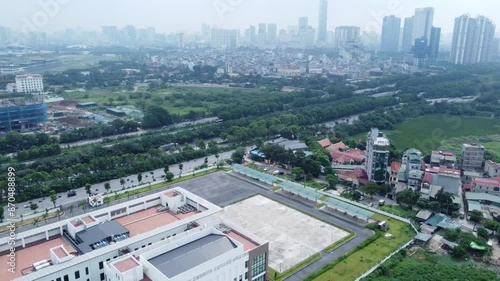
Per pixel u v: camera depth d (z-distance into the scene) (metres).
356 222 123.69
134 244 83.25
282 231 117.75
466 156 172.38
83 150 183.12
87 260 75.88
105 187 145.50
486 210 127.81
